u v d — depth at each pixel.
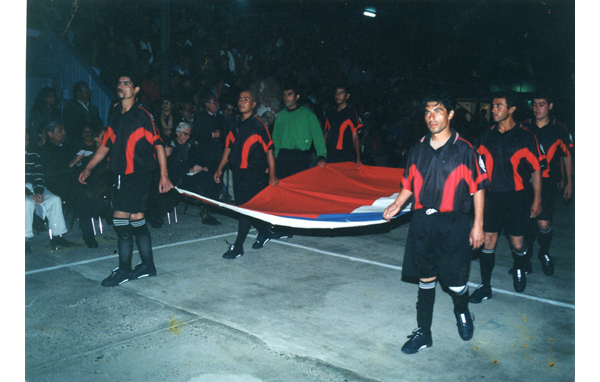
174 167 6.96
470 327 3.53
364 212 5.20
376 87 16.84
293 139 6.26
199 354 3.29
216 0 14.27
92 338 3.47
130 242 4.61
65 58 9.29
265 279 4.84
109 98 8.80
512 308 4.21
